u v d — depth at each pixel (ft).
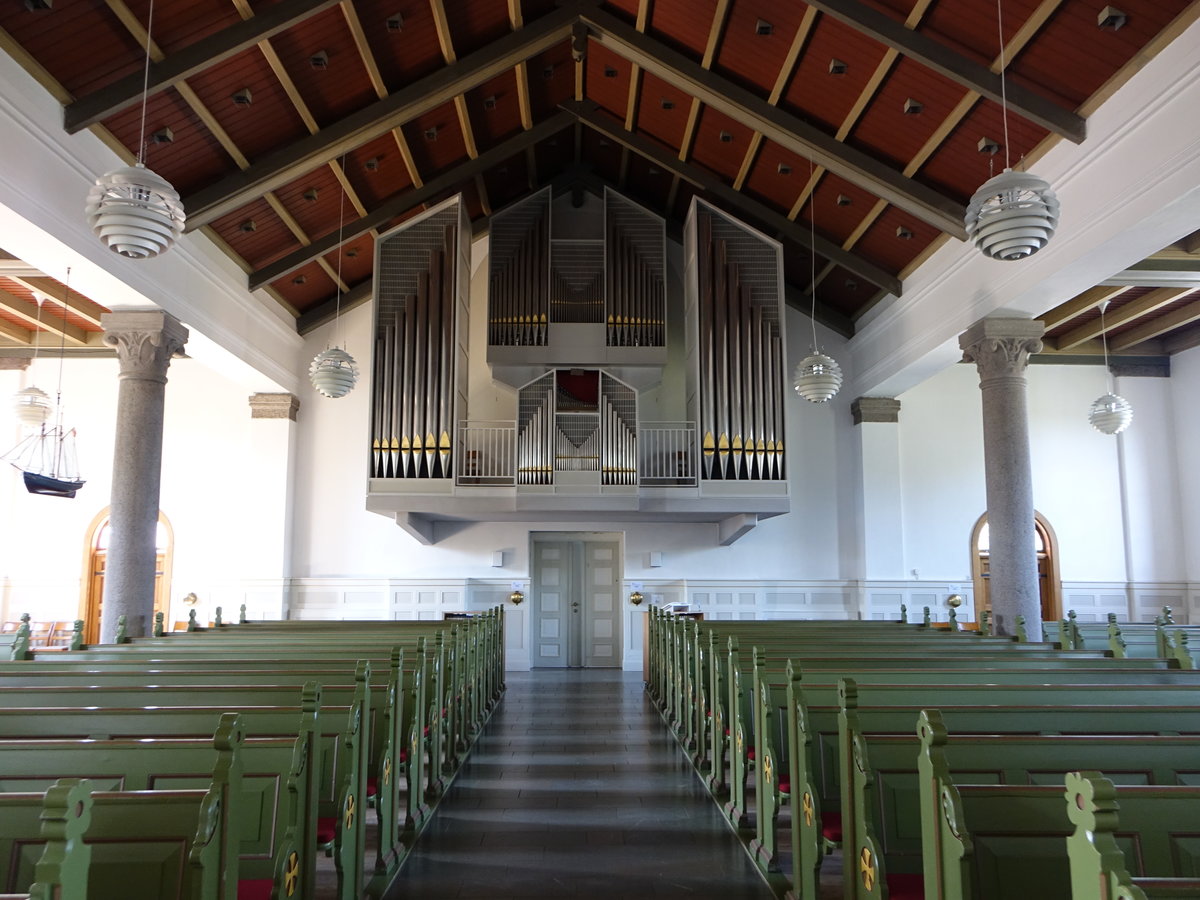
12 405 34.76
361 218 36.63
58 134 22.12
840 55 26.43
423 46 28.63
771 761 14.47
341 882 12.01
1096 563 44.04
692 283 39.17
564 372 37.99
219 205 28.84
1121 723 12.26
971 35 22.89
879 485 42.86
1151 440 44.83
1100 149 22.81
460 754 23.24
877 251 36.09
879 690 13.75
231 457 42.73
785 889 13.61
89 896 7.82
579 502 36.27
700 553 43.86
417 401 36.50
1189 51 19.63
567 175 42.80
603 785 20.11
